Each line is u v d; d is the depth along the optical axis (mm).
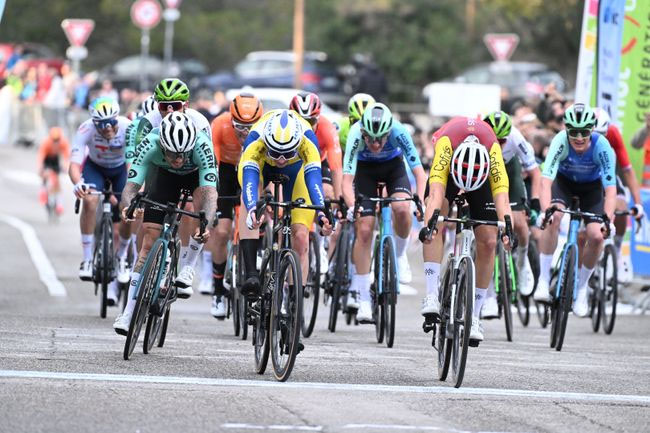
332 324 30250
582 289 29656
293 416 17656
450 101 53094
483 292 22328
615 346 29375
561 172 29844
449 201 23188
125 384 19719
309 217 22719
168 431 16500
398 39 102688
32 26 123000
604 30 36750
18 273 41375
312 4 109125
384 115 26078
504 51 70562
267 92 53875
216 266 28500
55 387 19156
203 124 25391
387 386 20672
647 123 36844
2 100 87875
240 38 119188
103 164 31984
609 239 33719
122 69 102812
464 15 104250
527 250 32719
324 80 93125
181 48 119688
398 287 27172
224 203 28281
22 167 78938
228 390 19594
